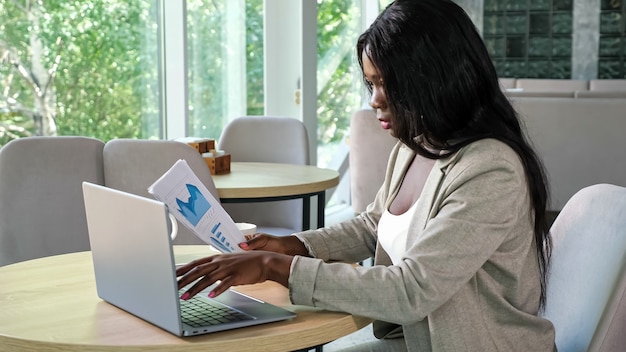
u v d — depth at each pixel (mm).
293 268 1568
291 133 3975
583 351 1726
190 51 4449
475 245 1541
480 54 1644
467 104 1637
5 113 3449
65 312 1611
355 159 4160
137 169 2773
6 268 1959
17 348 1462
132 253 1525
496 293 1626
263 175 3354
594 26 10203
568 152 4121
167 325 1472
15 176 2732
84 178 2775
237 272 1557
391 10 1650
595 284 1754
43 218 2760
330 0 5910
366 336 3834
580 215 1892
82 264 1989
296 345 1491
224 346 1429
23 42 3514
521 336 1644
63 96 3725
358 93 6402
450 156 1636
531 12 10289
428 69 1610
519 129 1694
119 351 1416
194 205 1676
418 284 1523
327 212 6281
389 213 1863
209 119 4648
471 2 10297
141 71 4137
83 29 3805
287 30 5172
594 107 4066
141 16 4109
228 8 4734
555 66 10336
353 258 2004
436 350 1589
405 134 1665
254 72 5004
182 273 1571
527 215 1659
